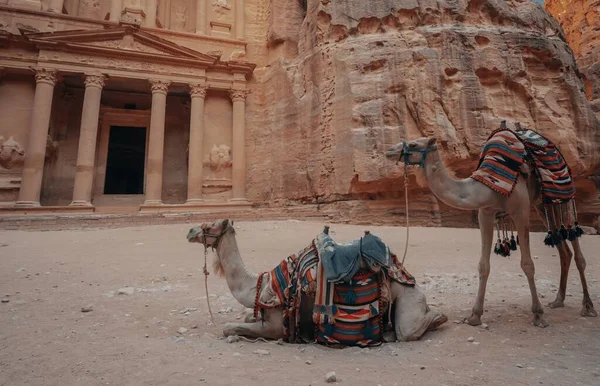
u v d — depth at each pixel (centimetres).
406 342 388
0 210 2136
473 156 1958
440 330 430
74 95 2795
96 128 2411
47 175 2578
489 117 1977
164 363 322
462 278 725
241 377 291
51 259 980
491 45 2084
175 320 484
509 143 463
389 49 2098
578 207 2322
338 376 296
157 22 2977
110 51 2486
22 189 2220
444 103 1978
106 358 334
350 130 2048
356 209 2039
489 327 433
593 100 2956
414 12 2189
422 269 834
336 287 385
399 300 406
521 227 450
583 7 3416
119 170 3872
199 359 333
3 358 334
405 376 296
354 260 381
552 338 394
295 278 395
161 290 662
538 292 620
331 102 2225
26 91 2447
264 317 404
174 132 3012
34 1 2561
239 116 2802
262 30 3103
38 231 1656
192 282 731
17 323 454
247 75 2931
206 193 2714
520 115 2045
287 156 2503
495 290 634
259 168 2784
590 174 2189
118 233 1576
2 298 583
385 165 1919
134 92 2928
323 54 2345
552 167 470
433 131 1931
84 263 928
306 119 2386
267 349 367
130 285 703
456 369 312
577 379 290
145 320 482
